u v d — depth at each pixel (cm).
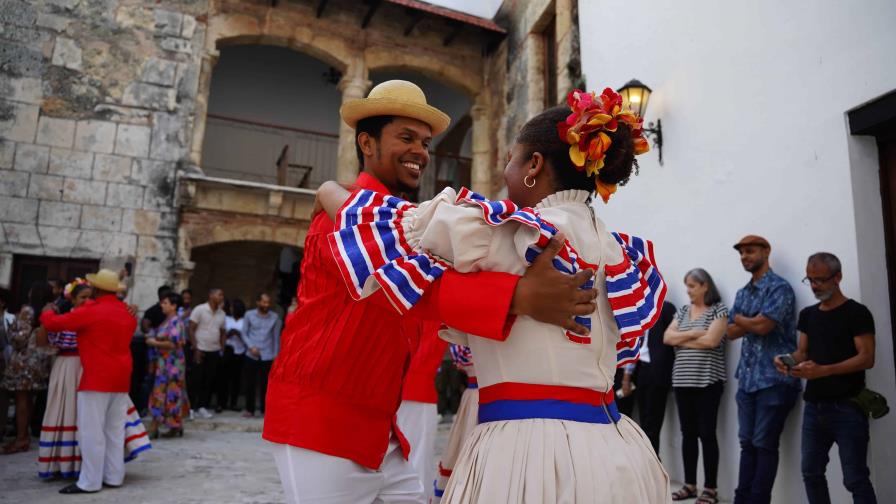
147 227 951
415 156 194
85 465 450
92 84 951
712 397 428
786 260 410
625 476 110
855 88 369
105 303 468
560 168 130
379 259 122
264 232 1023
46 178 910
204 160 1330
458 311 112
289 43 1088
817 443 329
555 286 109
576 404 115
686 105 526
